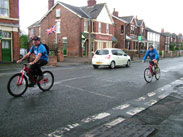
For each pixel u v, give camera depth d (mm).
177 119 4438
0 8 17594
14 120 4199
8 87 5895
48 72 7168
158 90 7609
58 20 31828
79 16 29344
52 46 24109
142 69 15555
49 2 34406
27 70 6426
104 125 3953
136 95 6711
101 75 11539
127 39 40938
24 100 5762
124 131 3672
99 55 15844
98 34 33062
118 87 8031
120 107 5273
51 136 3475
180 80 10141
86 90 7305
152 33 56188
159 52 46531
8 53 18438
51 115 4547
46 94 6539
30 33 43219
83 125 3992
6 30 17922
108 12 35406
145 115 4691
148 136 3523
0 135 3486
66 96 6336
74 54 30375
